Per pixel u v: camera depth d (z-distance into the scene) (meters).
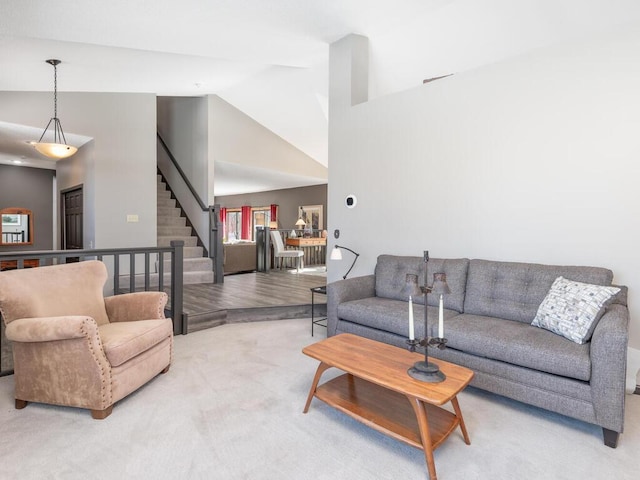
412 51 4.30
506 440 2.05
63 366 2.25
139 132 5.98
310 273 7.41
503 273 2.95
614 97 2.63
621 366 1.93
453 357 2.59
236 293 5.21
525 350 2.25
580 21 3.31
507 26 3.65
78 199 6.43
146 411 2.31
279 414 2.29
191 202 7.19
